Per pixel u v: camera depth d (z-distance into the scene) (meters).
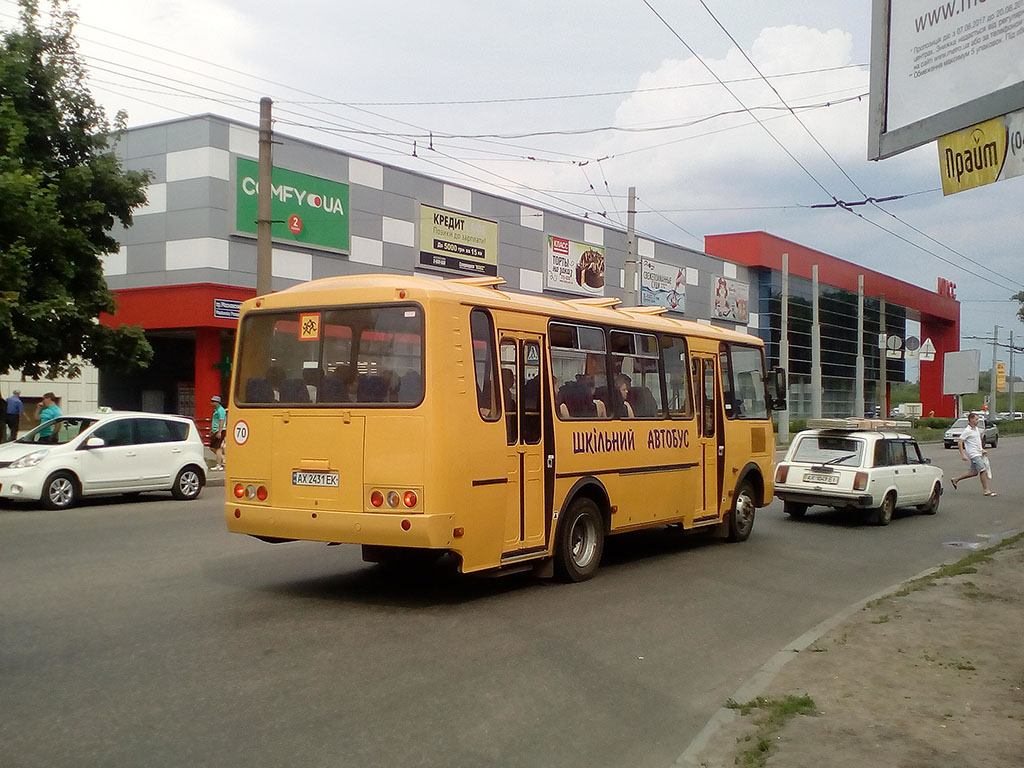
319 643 7.28
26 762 4.75
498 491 8.95
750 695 6.29
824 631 8.15
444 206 32.22
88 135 18.80
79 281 18.55
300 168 27.22
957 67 8.26
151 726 5.33
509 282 35.34
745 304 52.50
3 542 11.73
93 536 12.39
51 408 18.66
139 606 8.30
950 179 8.30
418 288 8.48
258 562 10.76
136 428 16.81
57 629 7.41
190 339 31.95
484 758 5.06
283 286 26.92
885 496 16.70
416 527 8.21
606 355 10.93
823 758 4.99
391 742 5.23
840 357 63.16
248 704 5.76
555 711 5.91
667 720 5.87
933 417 72.00
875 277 67.12
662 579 10.73
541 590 9.76
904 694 6.16
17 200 16.12
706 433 13.04
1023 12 7.70
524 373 9.45
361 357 8.66
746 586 10.51
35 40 18.05
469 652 7.18
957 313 82.00
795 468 17.06
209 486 20.25
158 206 25.94
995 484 25.92
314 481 8.74
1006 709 5.84
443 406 8.36
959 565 11.28
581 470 10.23
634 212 27.64
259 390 9.19
